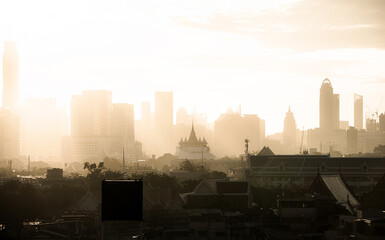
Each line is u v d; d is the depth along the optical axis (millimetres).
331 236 198625
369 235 182000
